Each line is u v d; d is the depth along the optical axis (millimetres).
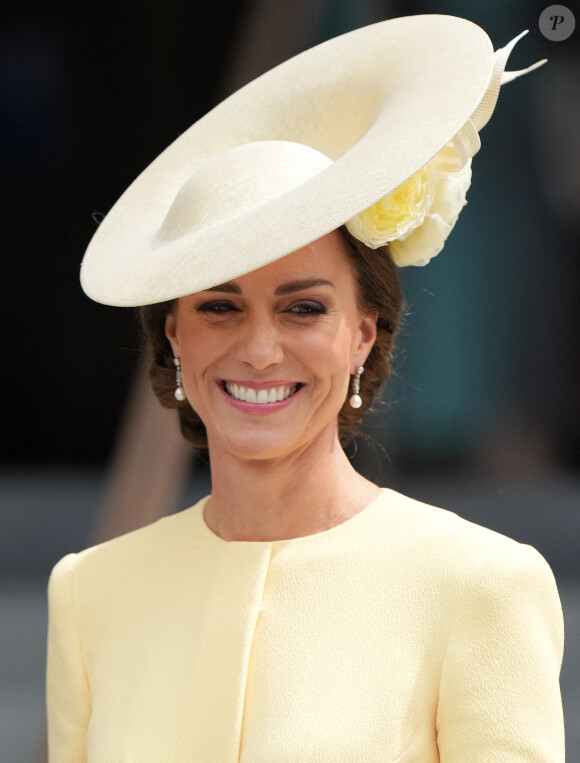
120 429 17469
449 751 8289
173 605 9492
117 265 9055
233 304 8711
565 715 23797
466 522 9055
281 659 8766
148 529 10164
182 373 9336
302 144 9656
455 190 8945
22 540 38469
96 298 8727
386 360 9734
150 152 39562
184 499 41938
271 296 8609
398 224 8633
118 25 37688
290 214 7973
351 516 9312
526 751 8047
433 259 41438
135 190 9969
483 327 42219
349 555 8984
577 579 33344
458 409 43312
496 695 8180
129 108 38938
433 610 8531
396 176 7918
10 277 44062
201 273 8102
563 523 39250
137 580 9836
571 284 41781
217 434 9141
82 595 10023
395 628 8586
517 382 43281
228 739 8672
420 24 9172
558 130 37969
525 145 38656
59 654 10047
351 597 8805
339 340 8828
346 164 8172
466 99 8188
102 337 46062
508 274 41344
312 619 8836
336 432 9398
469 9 31859
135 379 17297
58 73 38625
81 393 46875
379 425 12242
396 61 9117
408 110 8414
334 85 9516
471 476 44188
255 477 9273
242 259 7957
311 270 8609
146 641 9453
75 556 10320
